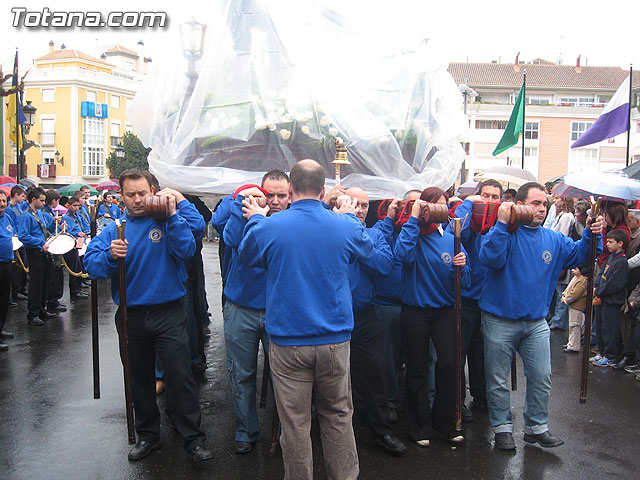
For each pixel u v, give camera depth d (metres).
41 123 46.16
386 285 4.50
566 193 4.41
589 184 3.96
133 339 3.84
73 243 7.22
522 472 3.77
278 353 3.12
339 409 3.18
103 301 9.73
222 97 4.47
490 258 3.88
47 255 8.36
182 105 4.55
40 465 3.80
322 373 3.11
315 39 4.50
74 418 4.59
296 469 3.10
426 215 3.87
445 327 4.11
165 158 4.49
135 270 3.78
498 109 42.81
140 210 3.80
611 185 3.89
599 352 6.40
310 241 3.09
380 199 4.55
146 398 3.93
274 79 4.50
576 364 6.34
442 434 4.18
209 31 4.48
